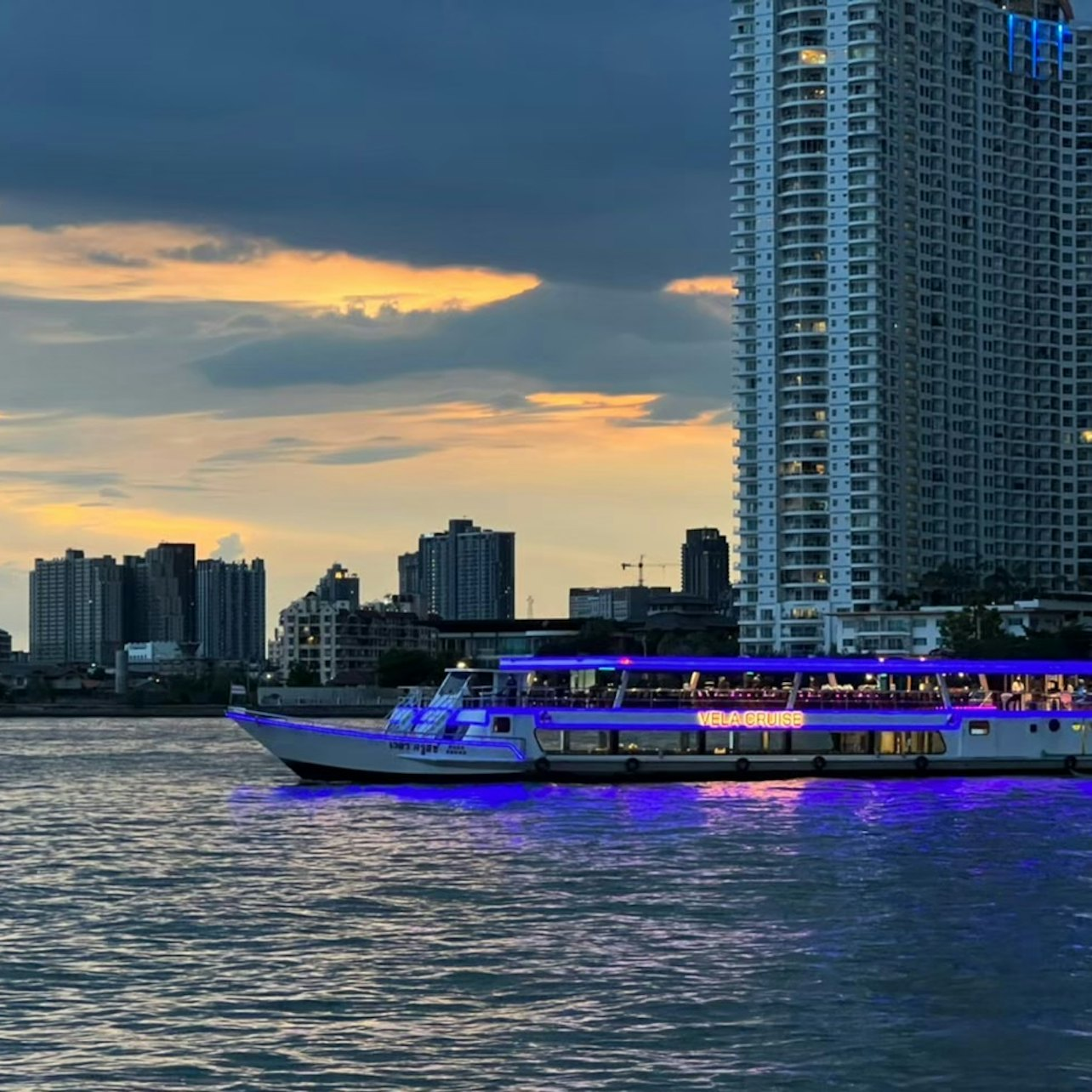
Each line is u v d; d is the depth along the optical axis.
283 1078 46.44
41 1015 52.72
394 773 120.62
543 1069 47.19
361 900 72.38
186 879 79.19
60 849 91.44
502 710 120.00
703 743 122.62
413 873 79.94
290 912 69.69
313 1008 53.44
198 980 57.19
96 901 72.75
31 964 59.69
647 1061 47.88
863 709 124.19
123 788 134.50
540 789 117.62
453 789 117.94
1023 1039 50.16
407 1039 49.91
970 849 87.12
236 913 69.38
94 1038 50.12
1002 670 127.00
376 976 57.53
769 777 123.06
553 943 62.69
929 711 125.44
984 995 55.00
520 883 76.44
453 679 122.75
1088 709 127.94
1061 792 117.69
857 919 67.44
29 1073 46.88
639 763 120.81
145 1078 46.41
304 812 106.31
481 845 89.25
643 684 123.44
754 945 62.34
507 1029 50.94
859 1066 47.66
